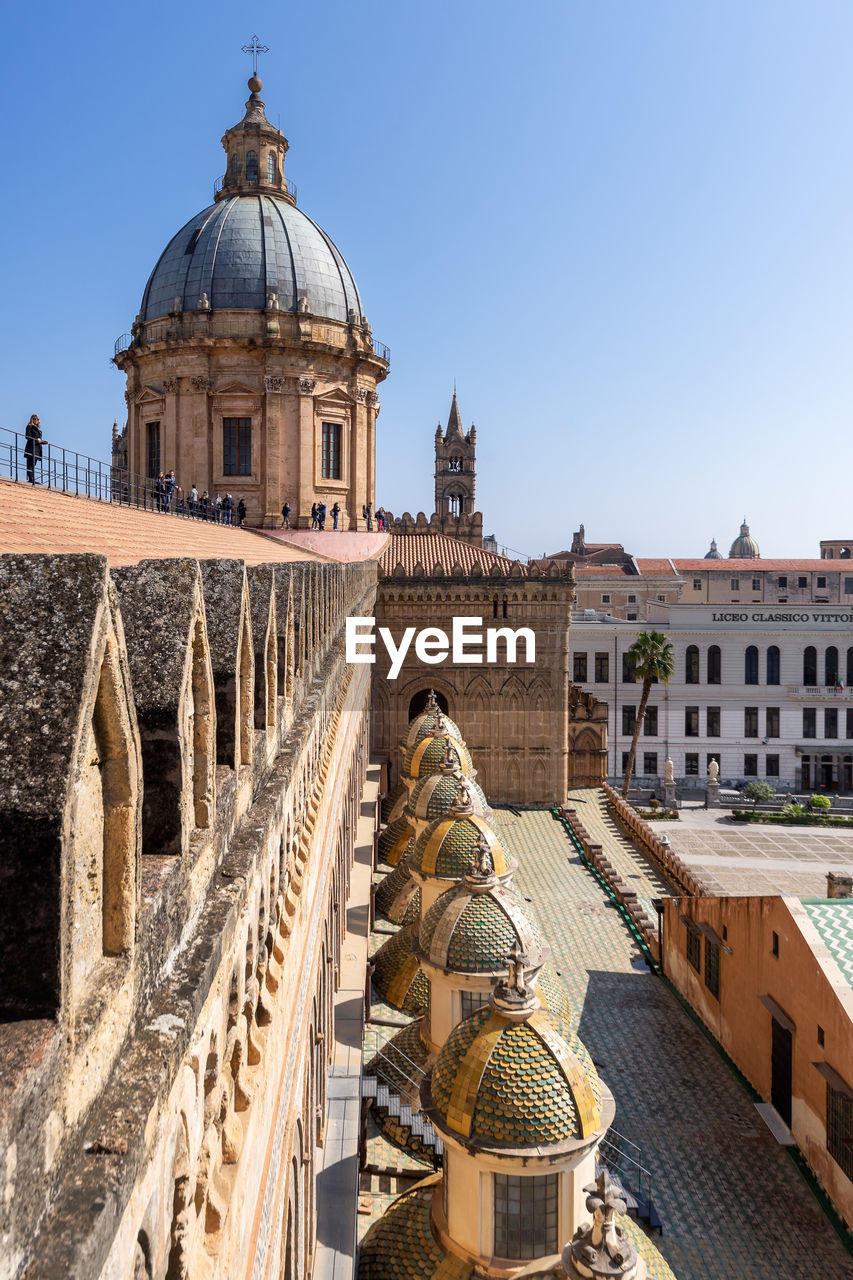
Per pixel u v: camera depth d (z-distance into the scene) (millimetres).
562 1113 13992
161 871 4773
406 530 73000
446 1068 14742
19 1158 2893
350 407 56812
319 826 15391
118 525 13352
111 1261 3303
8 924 3299
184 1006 4488
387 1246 15797
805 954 24938
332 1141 18938
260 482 53969
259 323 53312
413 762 38312
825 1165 23312
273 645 9391
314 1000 15391
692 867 63719
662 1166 24516
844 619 85125
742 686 85562
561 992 21000
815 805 77375
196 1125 4844
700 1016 32469
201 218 57906
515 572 61125
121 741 3986
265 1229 7773
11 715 3525
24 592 3842
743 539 184375
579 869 48656
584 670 86312
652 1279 14633
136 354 54469
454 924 21547
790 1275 20906
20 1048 3098
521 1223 14297
